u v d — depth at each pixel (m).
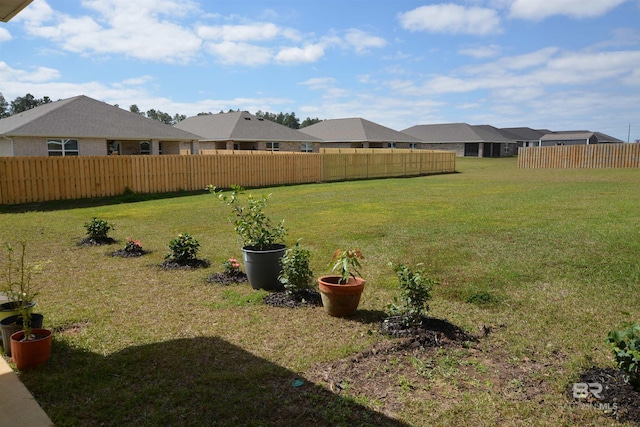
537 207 12.21
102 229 8.63
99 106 28.03
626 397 3.01
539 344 3.96
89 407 2.97
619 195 14.62
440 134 68.88
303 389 3.22
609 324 4.37
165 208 13.70
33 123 23.45
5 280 5.95
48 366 3.55
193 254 6.98
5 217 11.91
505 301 5.07
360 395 3.14
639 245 7.22
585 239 7.82
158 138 27.83
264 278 5.60
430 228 9.38
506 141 67.12
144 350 3.86
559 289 5.43
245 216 6.01
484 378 3.38
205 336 4.19
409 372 3.47
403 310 4.32
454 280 5.86
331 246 7.96
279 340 4.09
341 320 4.58
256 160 21.81
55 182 15.52
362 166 27.89
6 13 4.34
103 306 5.04
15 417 2.82
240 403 3.02
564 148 32.34
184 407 2.97
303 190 19.56
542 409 2.96
